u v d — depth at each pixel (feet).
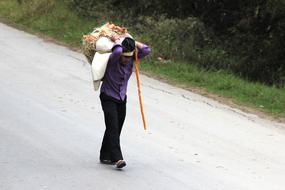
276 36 147.33
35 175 57.06
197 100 96.58
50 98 88.94
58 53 127.54
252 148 71.87
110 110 60.29
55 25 160.56
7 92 90.89
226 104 95.45
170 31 147.64
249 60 148.97
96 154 65.16
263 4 142.92
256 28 151.64
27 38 144.87
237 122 84.58
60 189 53.52
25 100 86.84
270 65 148.97
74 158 63.26
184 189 55.67
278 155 69.56
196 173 60.80
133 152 67.00
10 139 68.54
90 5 172.24
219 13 159.53
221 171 61.98
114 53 58.75
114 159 59.82
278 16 141.90
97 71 58.85
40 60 117.91
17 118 77.51
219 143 73.05
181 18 162.91
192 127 79.77
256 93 103.40
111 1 174.29
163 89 102.73
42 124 75.46
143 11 169.17
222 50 148.97
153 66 122.01
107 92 60.54
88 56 61.05
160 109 88.43
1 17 174.91
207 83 109.60
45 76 103.71
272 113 91.76
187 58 136.36
